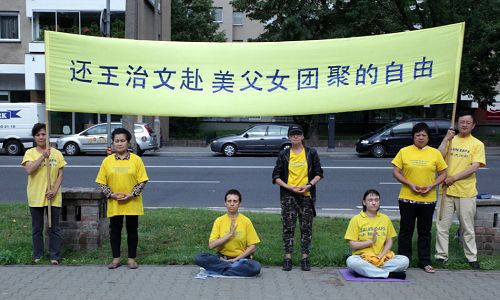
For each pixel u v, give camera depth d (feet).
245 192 43.01
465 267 21.75
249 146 76.64
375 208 20.70
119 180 20.80
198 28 133.59
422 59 22.00
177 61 22.39
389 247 20.65
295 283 19.51
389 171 55.93
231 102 22.31
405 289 18.92
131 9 45.80
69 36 22.08
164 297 17.92
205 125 144.15
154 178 50.39
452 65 21.95
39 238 21.89
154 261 22.08
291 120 144.66
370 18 87.92
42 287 18.86
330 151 84.74
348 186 46.16
